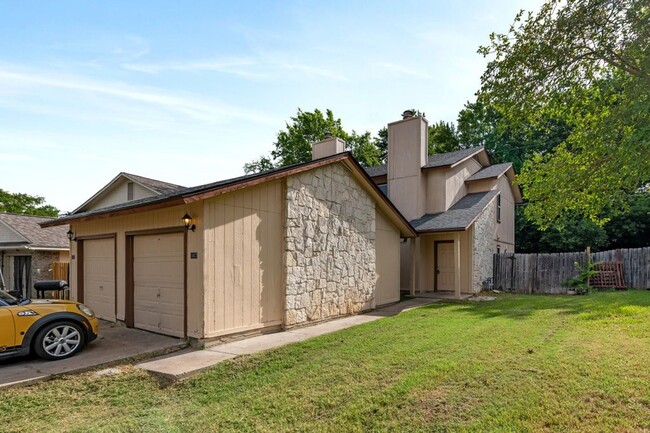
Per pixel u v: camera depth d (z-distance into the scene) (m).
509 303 11.16
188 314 6.88
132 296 8.35
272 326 7.89
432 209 15.46
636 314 7.96
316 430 3.66
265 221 7.88
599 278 13.59
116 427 3.88
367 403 4.13
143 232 7.98
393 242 12.34
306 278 8.68
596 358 5.08
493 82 7.12
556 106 6.92
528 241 23.81
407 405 4.02
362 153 32.09
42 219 19.52
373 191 10.88
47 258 16.66
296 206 8.52
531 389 4.20
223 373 5.38
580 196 7.42
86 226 9.84
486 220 15.54
